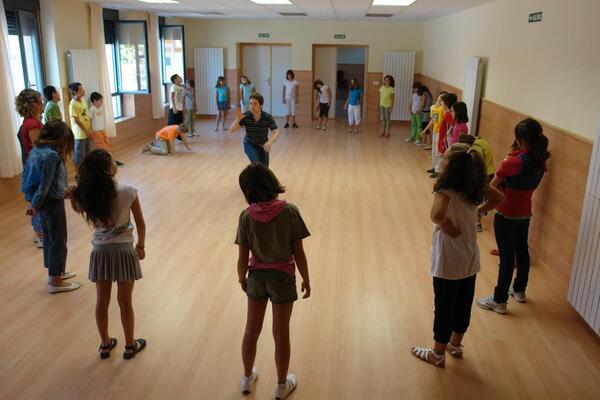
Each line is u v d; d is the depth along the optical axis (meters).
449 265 2.96
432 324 3.73
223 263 4.73
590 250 3.50
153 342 3.44
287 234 2.63
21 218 5.87
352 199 6.80
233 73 14.41
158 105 11.93
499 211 3.79
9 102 6.55
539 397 2.97
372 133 12.32
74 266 4.62
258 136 6.48
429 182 7.75
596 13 3.99
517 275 4.04
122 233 3.05
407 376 3.14
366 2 7.92
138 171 8.12
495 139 6.72
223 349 3.38
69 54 8.31
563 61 4.64
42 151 3.83
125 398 2.91
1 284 4.25
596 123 3.92
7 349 3.35
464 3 7.54
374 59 13.96
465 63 8.80
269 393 2.96
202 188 7.22
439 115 7.88
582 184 3.94
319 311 3.88
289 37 14.02
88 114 7.63
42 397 2.90
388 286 4.31
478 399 2.95
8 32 7.20
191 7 9.82
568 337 3.59
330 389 3.01
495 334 3.61
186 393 2.96
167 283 4.30
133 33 10.23
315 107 14.58
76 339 3.48
